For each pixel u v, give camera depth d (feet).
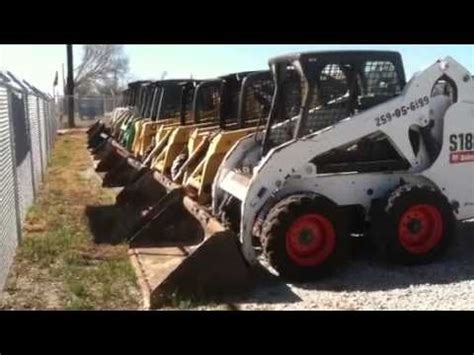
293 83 18.67
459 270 17.10
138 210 24.75
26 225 23.48
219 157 21.31
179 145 27.43
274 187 16.80
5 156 18.57
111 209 25.91
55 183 34.55
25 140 27.84
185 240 19.57
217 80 26.40
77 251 19.45
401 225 17.16
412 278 16.51
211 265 15.24
